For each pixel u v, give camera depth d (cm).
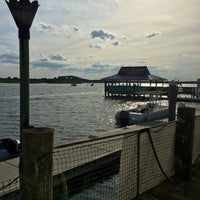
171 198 504
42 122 3484
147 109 2822
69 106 5434
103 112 4444
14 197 665
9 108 5028
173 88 1295
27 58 684
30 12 664
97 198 806
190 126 586
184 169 587
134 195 495
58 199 590
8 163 919
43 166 295
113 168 1019
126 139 475
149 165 528
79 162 885
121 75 6550
